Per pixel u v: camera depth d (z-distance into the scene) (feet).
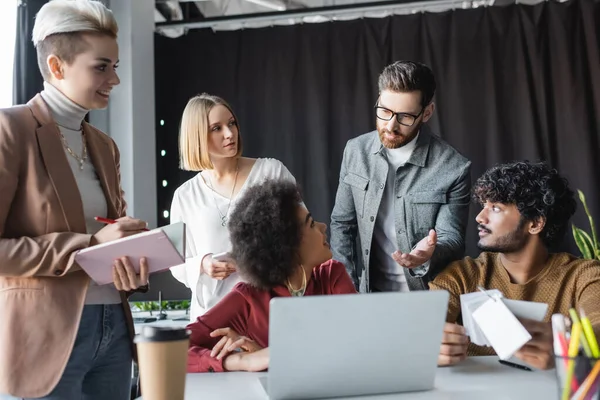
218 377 4.87
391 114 7.93
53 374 5.04
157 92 15.57
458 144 14.53
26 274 5.04
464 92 14.57
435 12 14.83
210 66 15.49
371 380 4.05
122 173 14.43
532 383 4.43
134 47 14.66
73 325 5.13
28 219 5.23
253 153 15.26
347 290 5.90
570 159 14.25
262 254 5.31
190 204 8.72
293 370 3.88
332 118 15.03
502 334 4.05
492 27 14.62
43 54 5.48
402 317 3.95
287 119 15.14
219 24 15.62
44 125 5.33
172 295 10.91
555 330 3.43
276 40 15.31
